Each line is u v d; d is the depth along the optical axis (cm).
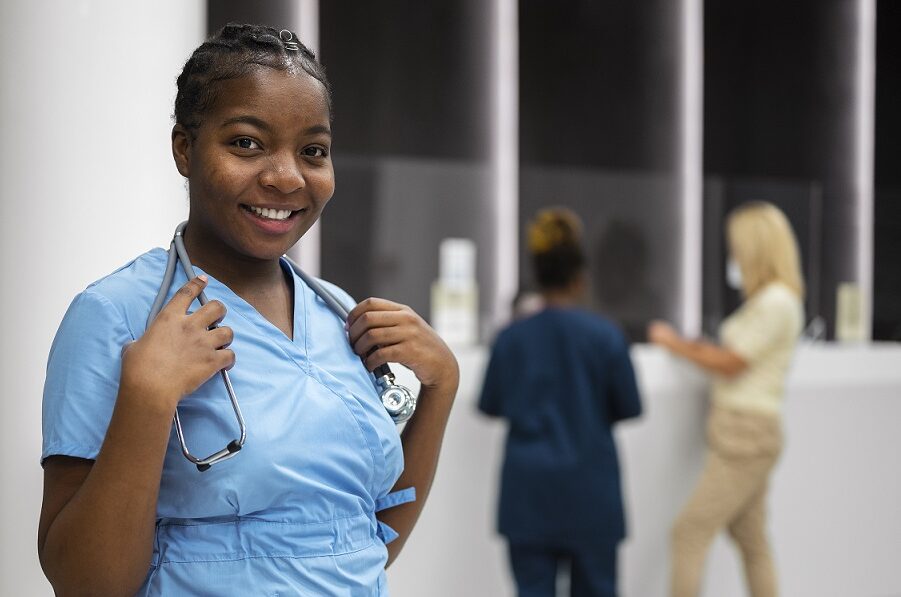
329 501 103
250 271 110
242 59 101
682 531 320
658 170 405
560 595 325
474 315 354
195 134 102
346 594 103
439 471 299
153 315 100
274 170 101
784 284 328
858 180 428
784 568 350
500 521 289
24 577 209
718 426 321
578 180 386
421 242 361
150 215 216
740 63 415
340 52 363
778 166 420
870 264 424
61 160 210
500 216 378
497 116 385
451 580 300
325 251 348
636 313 384
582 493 285
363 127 367
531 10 390
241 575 98
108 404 97
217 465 96
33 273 210
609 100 400
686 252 392
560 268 295
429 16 376
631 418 294
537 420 288
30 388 209
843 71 429
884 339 422
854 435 363
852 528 362
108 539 90
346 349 113
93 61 211
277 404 101
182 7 221
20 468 209
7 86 210
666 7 405
